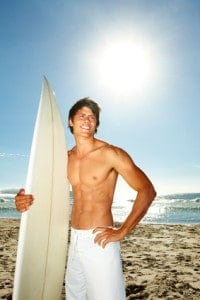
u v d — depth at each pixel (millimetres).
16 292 2977
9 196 38250
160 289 4930
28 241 3037
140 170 2697
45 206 3127
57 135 3318
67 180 3045
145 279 5551
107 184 2762
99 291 2629
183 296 4652
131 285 5168
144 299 4547
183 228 14430
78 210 2814
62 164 3059
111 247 2652
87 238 2686
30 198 2947
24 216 3045
